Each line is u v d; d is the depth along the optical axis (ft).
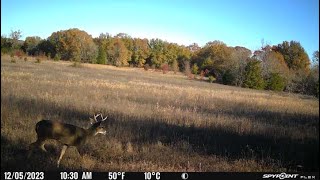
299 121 58.39
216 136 41.83
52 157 29.40
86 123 42.57
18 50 240.73
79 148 31.86
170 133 42.11
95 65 288.71
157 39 357.61
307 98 115.44
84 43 314.14
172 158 32.09
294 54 185.37
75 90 75.05
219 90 123.13
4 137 33.06
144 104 62.13
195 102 72.59
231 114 59.67
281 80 164.35
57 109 49.21
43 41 317.83
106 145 34.12
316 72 140.56
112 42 340.80
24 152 30.22
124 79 141.49
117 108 54.54
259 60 181.68
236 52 204.64
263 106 76.13
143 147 34.47
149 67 325.62
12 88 66.39
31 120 40.86
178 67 321.52
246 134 43.62
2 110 42.39
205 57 286.25
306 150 36.35
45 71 141.18
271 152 36.14
